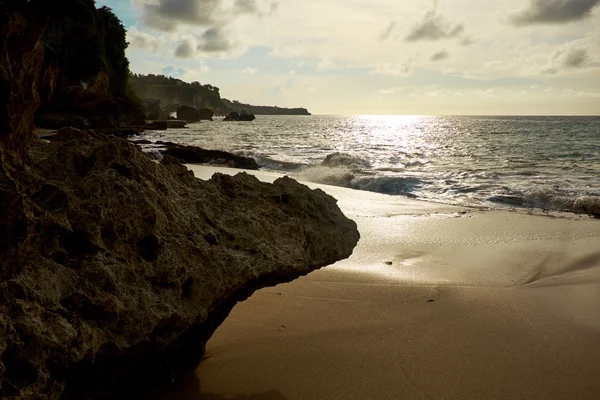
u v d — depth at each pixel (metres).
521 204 12.20
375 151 29.38
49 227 2.21
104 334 2.25
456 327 4.28
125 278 2.46
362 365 3.49
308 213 3.84
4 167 1.95
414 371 3.43
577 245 7.84
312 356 3.59
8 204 1.88
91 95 47.25
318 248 3.67
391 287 5.47
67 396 2.19
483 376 3.41
